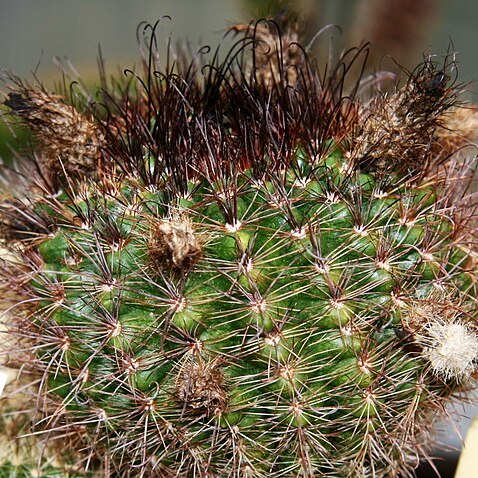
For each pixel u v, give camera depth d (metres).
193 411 0.29
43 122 0.31
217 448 0.30
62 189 0.31
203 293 0.29
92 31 0.96
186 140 0.30
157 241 0.29
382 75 0.34
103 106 0.32
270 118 0.30
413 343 0.29
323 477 0.30
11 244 0.31
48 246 0.30
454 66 0.31
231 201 0.29
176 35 0.94
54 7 0.95
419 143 0.30
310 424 0.29
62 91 0.35
